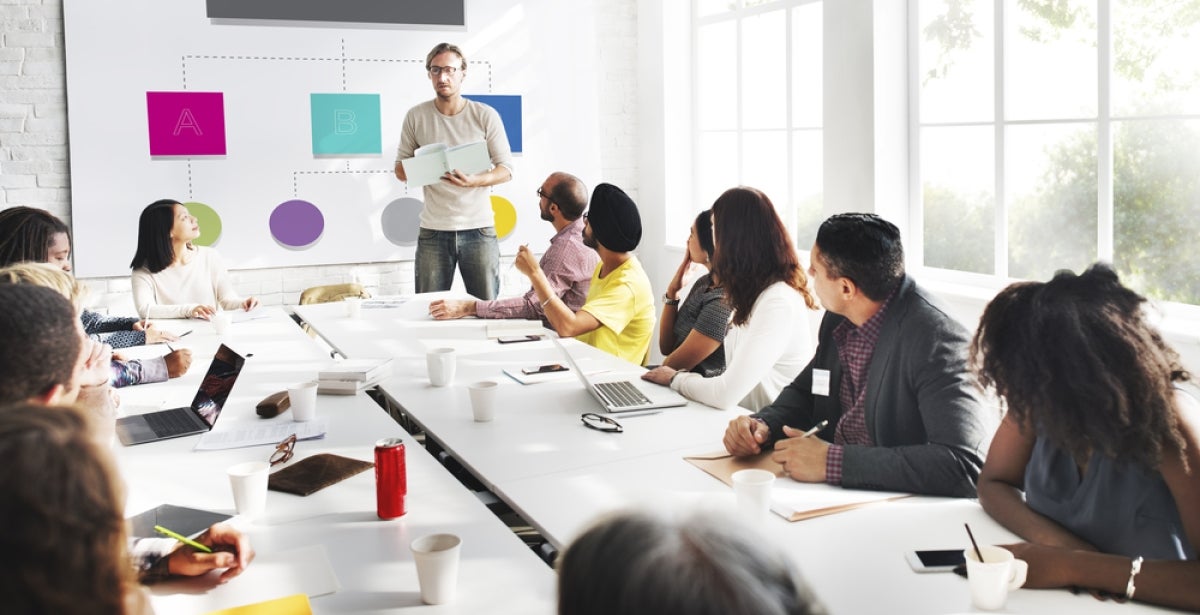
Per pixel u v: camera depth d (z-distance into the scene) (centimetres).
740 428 228
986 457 197
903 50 476
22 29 534
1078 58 461
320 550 178
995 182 454
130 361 316
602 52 663
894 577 162
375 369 310
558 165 652
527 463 226
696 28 646
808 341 299
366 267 615
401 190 614
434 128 552
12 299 153
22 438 86
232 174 578
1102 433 154
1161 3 426
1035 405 159
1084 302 157
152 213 438
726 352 314
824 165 507
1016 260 504
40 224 318
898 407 218
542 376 315
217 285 462
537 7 634
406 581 166
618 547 59
